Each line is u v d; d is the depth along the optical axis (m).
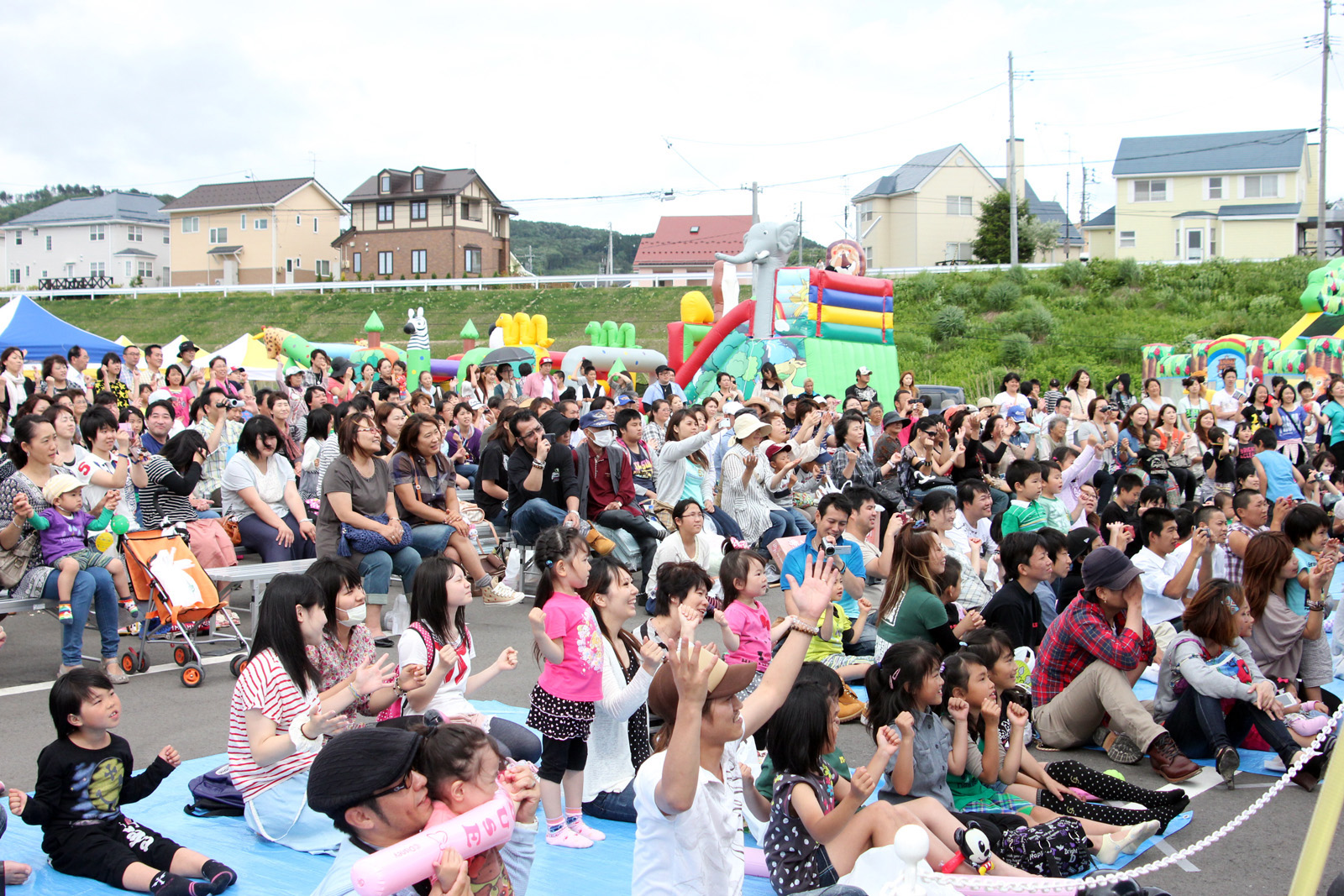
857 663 7.89
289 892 4.68
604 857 5.21
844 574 8.37
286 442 10.98
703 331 24.25
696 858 3.52
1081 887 4.27
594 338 26.53
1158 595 8.61
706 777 3.57
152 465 9.45
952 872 4.65
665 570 5.93
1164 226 55.91
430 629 5.66
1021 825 5.24
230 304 51.12
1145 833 5.19
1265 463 13.32
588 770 5.77
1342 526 13.08
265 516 9.45
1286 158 53.56
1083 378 17.47
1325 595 7.45
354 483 8.92
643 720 6.02
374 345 27.48
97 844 4.75
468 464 13.80
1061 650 7.01
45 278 69.44
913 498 13.30
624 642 5.83
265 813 5.16
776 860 4.33
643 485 11.64
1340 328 23.75
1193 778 6.50
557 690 5.32
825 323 21.97
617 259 150.50
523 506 10.51
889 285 22.70
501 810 3.54
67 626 7.74
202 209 64.19
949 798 5.46
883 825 4.33
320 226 66.62
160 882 4.59
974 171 60.94
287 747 4.99
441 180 65.94
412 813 3.56
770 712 3.98
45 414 8.46
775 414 12.50
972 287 41.56
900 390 18.77
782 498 12.29
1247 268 41.16
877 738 5.14
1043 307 39.34
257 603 8.91
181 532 8.80
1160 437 14.17
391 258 65.56
